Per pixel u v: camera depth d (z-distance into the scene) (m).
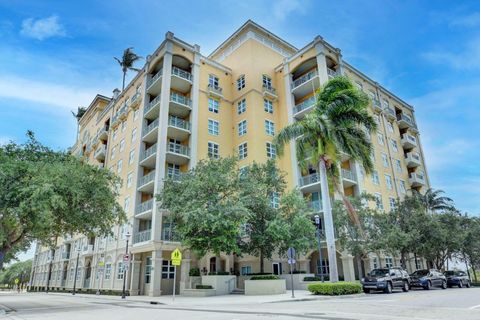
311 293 20.69
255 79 38.22
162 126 31.58
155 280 27.52
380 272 21.80
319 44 36.25
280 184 27.94
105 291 34.62
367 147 22.48
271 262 31.52
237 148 37.12
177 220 25.36
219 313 11.84
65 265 50.81
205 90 36.94
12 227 19.53
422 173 48.12
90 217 19.67
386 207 38.03
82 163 20.70
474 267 40.59
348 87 22.72
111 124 44.16
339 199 30.02
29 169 17.23
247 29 40.72
